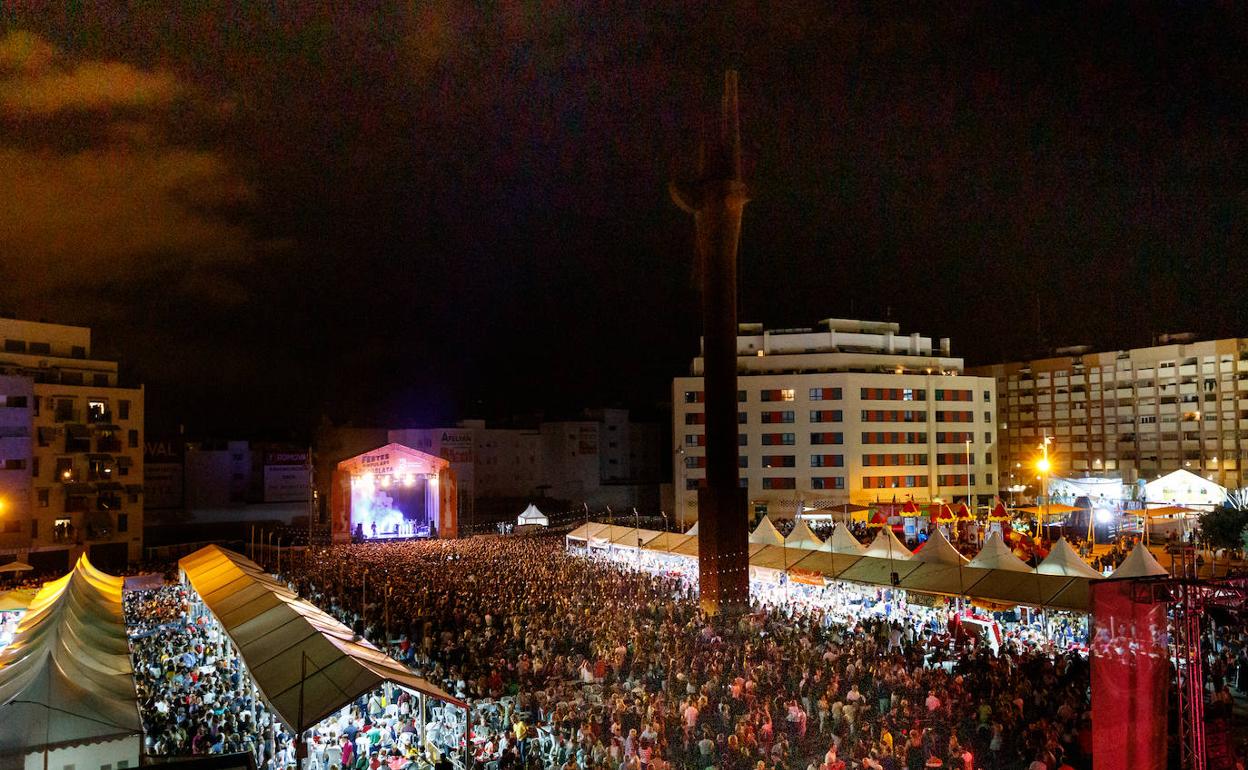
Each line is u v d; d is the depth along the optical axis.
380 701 28.20
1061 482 84.75
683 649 32.75
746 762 21.91
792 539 52.41
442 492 91.31
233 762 17.50
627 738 22.95
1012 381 138.00
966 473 107.19
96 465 72.69
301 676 22.30
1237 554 52.81
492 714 26.62
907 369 108.44
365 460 87.44
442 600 42.38
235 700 28.05
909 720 24.66
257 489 103.12
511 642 35.41
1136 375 124.06
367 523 90.12
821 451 101.75
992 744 22.44
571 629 36.75
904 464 103.88
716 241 47.56
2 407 66.75
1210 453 115.62
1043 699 25.30
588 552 67.31
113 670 24.67
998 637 33.53
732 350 47.41
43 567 68.62
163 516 93.56
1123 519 70.62
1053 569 38.22
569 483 122.56
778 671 29.11
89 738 19.66
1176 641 17.44
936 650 32.53
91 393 73.31
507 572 53.75
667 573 54.75
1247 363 113.94
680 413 105.81
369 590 46.75
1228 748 17.89
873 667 28.23
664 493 113.94
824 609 42.19
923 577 39.97
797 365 106.06
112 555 73.12
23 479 67.31
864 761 19.91
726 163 47.53
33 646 24.52
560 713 24.98
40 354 74.00
